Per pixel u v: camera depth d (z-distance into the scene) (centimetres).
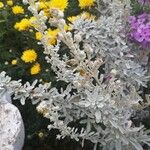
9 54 67
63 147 67
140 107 56
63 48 63
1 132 49
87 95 50
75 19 60
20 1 72
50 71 64
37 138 67
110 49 59
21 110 67
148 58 64
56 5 64
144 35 57
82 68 50
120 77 58
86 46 48
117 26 60
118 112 53
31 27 65
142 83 57
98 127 53
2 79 51
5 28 69
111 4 65
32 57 62
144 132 54
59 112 56
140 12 65
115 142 53
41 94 52
